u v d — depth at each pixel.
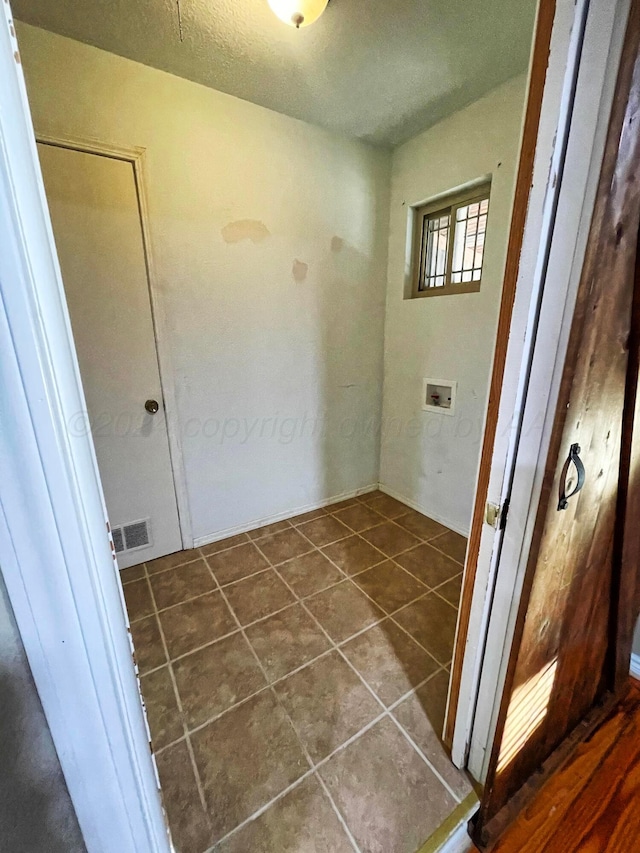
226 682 1.33
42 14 1.28
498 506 0.78
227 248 1.90
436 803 0.97
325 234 2.20
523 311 0.67
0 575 0.36
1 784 0.41
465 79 1.66
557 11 0.54
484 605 0.86
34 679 0.41
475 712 0.97
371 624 1.59
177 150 1.68
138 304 1.75
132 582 1.87
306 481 2.55
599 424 0.76
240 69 1.57
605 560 0.99
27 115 0.30
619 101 0.51
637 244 0.67
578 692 1.10
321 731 1.16
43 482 0.36
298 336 2.25
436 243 2.28
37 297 0.32
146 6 1.25
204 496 2.15
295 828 0.93
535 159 0.60
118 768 0.48
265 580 1.88
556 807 0.98
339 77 1.63
